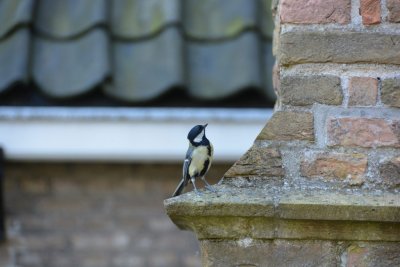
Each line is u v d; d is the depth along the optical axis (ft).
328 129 15.88
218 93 29.30
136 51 30.50
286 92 16.07
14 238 30.94
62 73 29.86
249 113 28.81
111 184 31.22
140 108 29.30
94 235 31.07
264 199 15.21
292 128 15.92
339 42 16.11
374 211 14.97
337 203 15.02
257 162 15.81
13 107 29.55
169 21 30.55
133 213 31.12
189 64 30.12
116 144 28.94
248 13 31.09
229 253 15.35
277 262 15.26
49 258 30.91
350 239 15.20
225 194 15.43
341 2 16.21
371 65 16.10
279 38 16.52
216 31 31.07
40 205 31.12
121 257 30.91
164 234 31.01
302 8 16.22
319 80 16.06
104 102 29.76
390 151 15.79
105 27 30.68
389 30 16.16
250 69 29.30
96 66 29.48
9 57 30.01
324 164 15.76
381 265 15.14
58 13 31.63
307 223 15.20
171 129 28.94
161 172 31.12
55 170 31.19
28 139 29.07
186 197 15.37
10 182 31.07
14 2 31.94
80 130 29.01
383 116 15.92
